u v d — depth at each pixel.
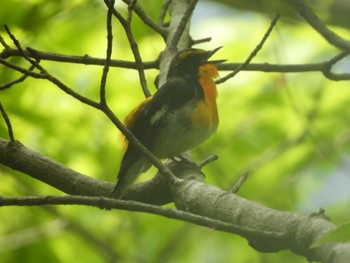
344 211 13.91
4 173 13.52
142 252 13.04
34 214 13.74
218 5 13.29
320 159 13.38
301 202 14.16
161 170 7.40
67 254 13.49
